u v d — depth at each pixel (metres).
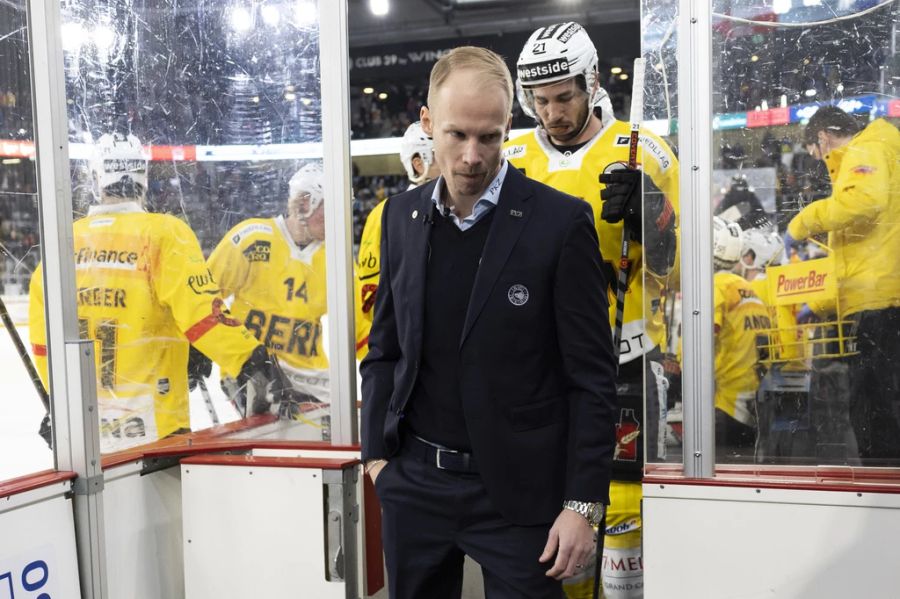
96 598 2.05
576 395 1.39
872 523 1.70
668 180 1.83
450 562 1.50
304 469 2.20
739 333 1.86
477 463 1.39
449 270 1.43
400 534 1.49
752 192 1.84
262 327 2.41
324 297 2.39
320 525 2.20
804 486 1.73
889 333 1.79
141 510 2.28
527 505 1.39
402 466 1.50
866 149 1.78
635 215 2.10
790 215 1.83
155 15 2.28
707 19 1.77
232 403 2.42
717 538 1.79
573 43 2.22
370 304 2.77
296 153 2.37
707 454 1.82
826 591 1.73
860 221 1.79
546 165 2.36
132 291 2.28
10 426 1.95
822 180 1.81
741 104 1.83
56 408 2.03
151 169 2.30
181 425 2.37
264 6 2.34
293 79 2.35
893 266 1.78
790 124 1.81
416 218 1.49
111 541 2.19
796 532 1.74
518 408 1.39
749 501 1.77
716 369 1.87
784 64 1.80
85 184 2.20
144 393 2.31
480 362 1.38
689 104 1.79
